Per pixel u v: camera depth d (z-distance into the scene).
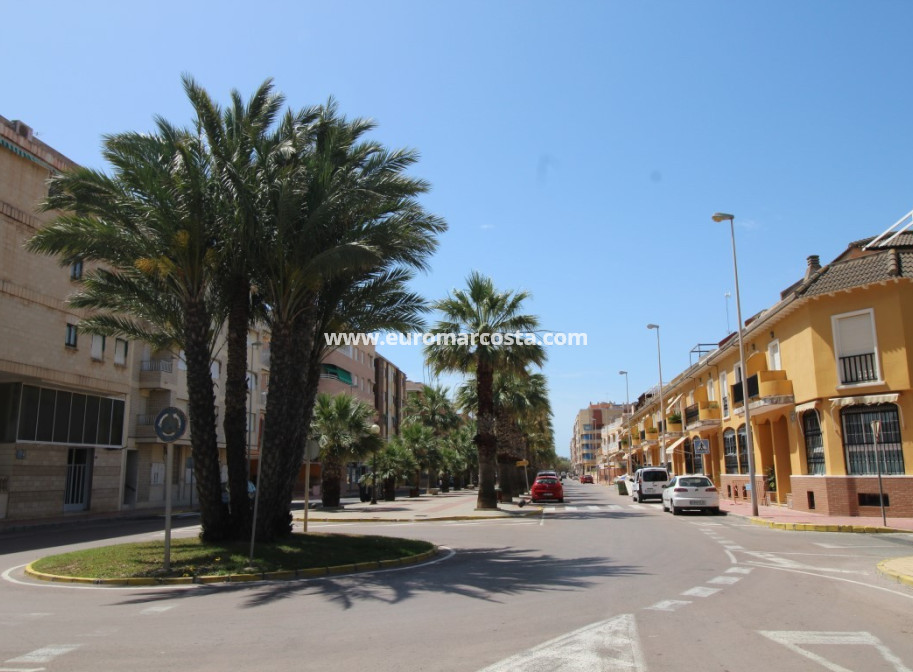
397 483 47.44
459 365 30.22
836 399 22.42
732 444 34.53
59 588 10.99
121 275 16.95
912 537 17.41
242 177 14.21
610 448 101.88
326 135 16.55
